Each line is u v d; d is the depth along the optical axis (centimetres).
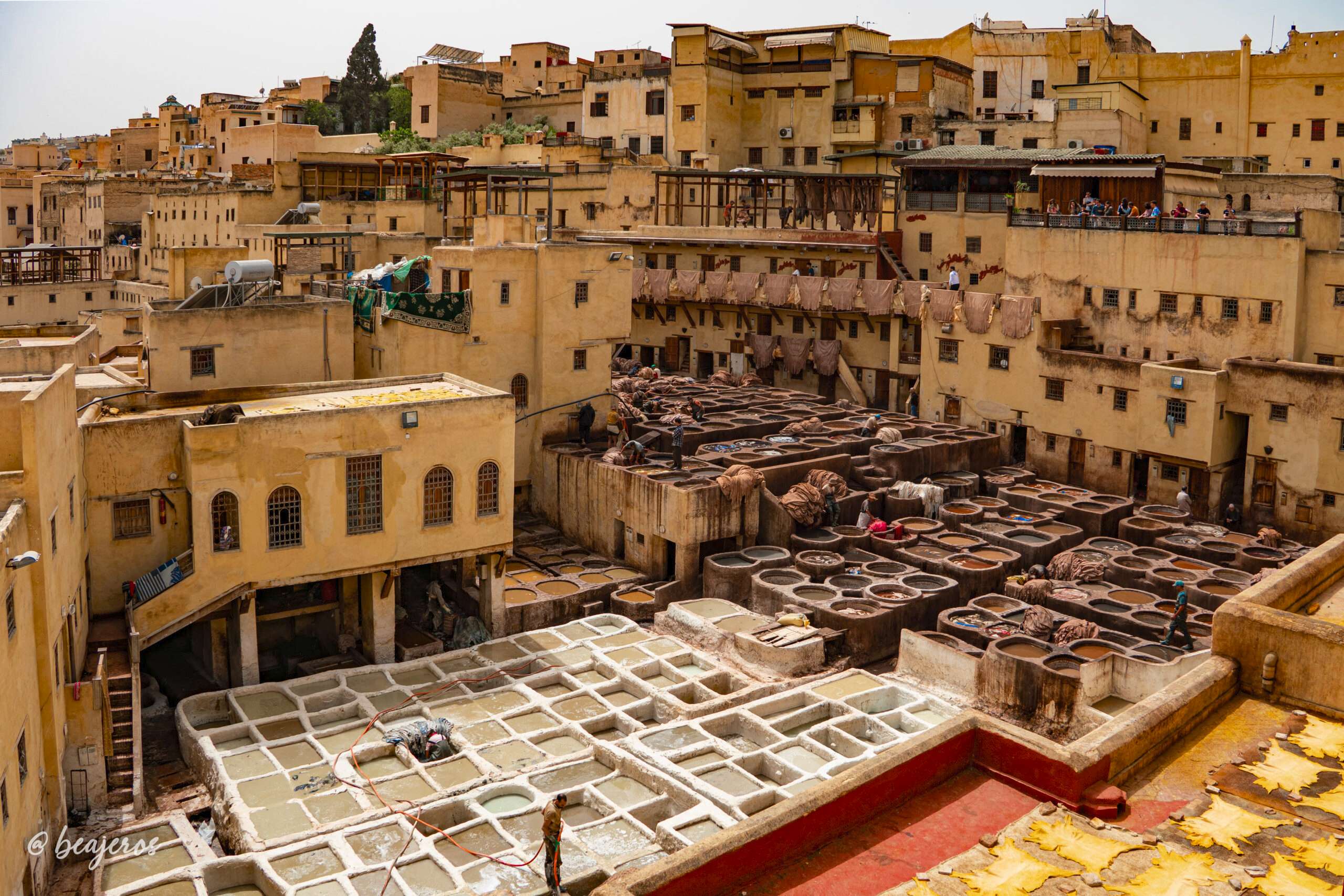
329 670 3762
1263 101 7700
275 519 3550
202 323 4391
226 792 2934
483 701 3534
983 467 5688
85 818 2870
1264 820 1681
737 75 8788
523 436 5184
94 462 3412
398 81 12988
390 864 2650
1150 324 5616
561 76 11306
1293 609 2228
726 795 2906
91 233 10938
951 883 1530
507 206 8550
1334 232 5312
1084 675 3406
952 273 6338
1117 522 5009
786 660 3738
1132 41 9300
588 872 2600
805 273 7112
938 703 3519
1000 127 7831
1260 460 5056
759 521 4700
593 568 4653
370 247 7275
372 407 3644
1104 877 1546
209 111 12506
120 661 3222
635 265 7831
